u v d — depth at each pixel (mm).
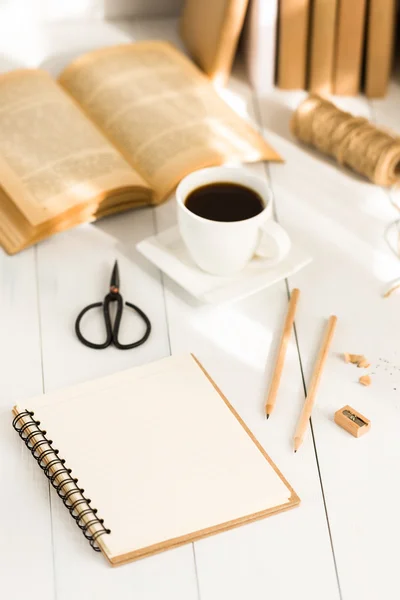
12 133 1188
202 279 1065
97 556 891
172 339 1036
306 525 908
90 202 1119
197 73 1306
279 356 1015
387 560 893
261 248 1062
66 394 974
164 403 968
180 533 891
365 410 981
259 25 1280
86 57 1322
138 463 927
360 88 1335
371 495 927
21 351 1026
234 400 986
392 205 1183
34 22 1453
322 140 1217
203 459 931
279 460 946
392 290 1084
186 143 1188
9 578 881
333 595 875
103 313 1055
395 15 1293
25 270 1103
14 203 1116
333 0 1249
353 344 1034
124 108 1242
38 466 940
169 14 1470
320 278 1097
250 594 875
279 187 1199
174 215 1163
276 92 1339
